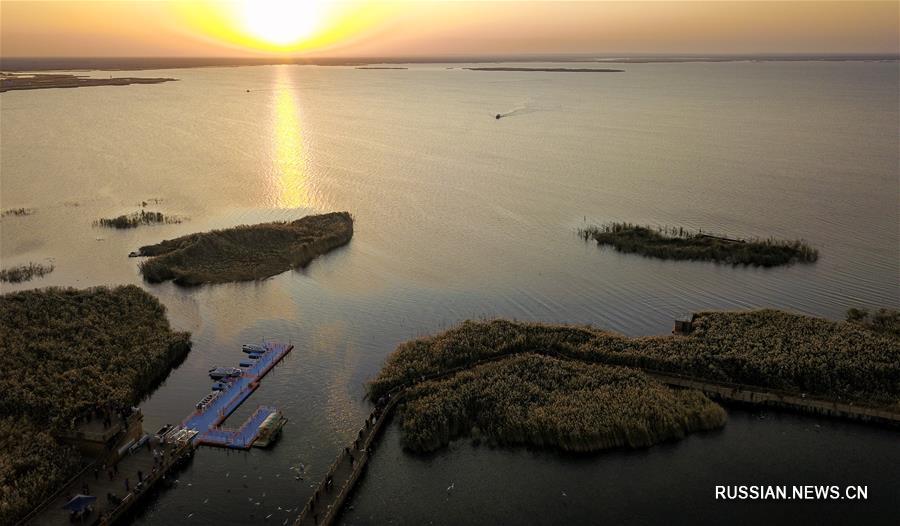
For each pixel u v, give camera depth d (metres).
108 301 95.62
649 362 80.38
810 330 86.44
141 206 150.12
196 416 72.88
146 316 92.81
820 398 73.06
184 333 89.88
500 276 112.38
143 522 58.16
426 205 154.25
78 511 55.88
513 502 60.69
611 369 78.94
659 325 93.81
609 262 118.44
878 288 104.00
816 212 143.50
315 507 58.69
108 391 73.44
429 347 85.19
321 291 106.62
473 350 83.88
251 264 115.50
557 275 112.56
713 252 118.75
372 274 113.62
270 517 58.66
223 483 63.00
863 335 84.75
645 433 67.88
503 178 179.75
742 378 77.06
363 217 145.38
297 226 131.25
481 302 102.19
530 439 68.25
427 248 126.31
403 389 76.50
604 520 58.44
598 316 97.00
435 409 71.38
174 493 61.69
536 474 64.31
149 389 79.62
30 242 126.31
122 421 66.56
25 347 81.69
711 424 70.31
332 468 63.47
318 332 93.00
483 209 151.12
